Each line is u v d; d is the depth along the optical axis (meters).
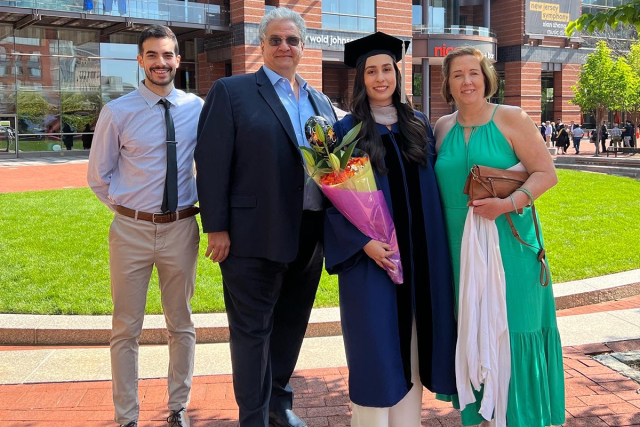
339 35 32.56
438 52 36.47
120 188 3.36
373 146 3.06
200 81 33.81
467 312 3.02
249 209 3.23
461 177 3.12
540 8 43.69
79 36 30.02
